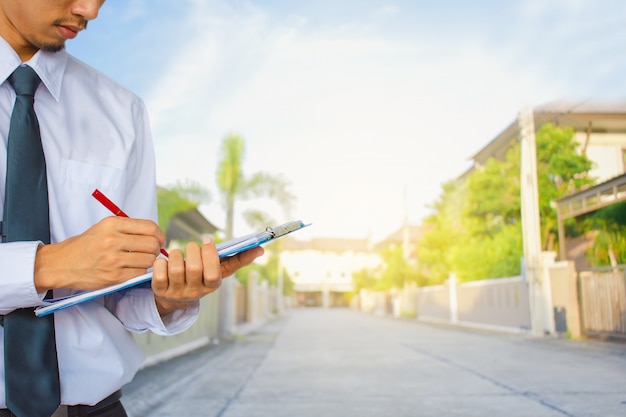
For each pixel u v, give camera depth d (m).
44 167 0.93
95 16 0.98
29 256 0.80
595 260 14.16
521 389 5.77
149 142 1.32
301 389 6.12
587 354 8.91
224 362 9.06
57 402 0.90
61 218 1.02
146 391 6.00
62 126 1.08
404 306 33.53
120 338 1.13
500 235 18.17
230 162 14.81
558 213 14.38
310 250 79.81
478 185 17.97
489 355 9.38
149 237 0.87
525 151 13.95
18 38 1.02
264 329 20.45
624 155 15.88
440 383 6.38
